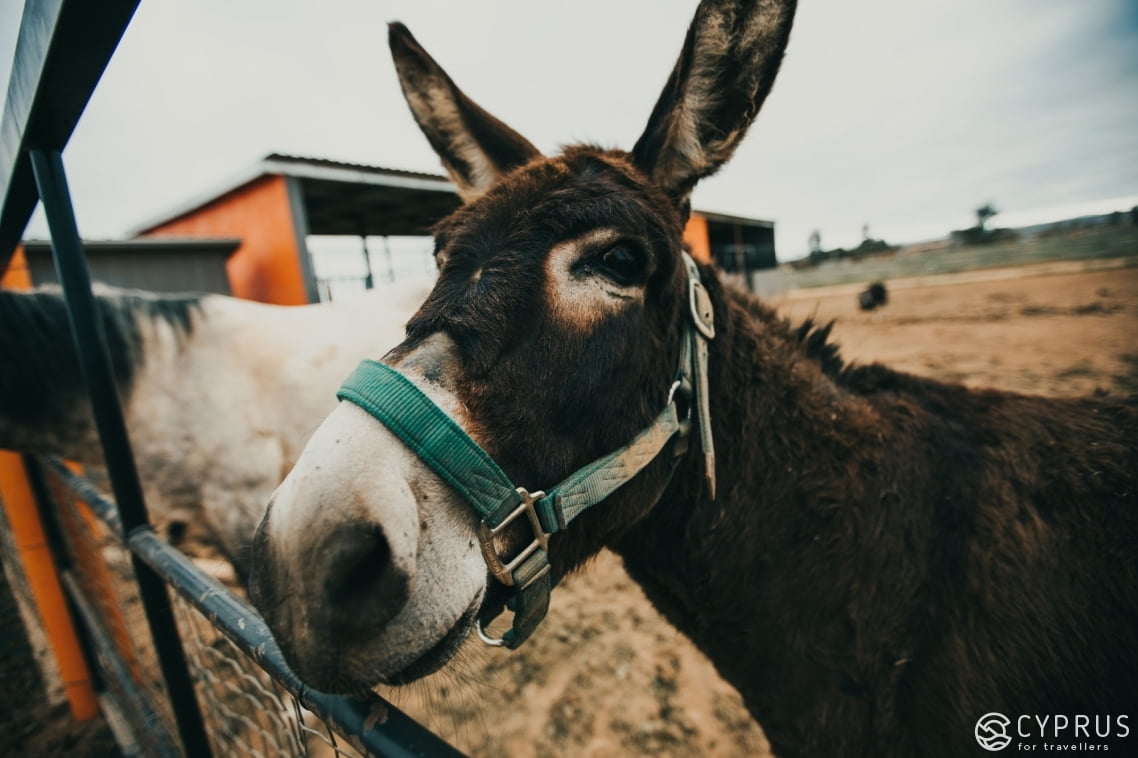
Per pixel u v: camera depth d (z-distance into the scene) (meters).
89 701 3.06
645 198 1.32
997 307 14.52
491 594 1.11
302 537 0.85
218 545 3.25
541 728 2.66
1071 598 1.34
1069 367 7.59
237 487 3.17
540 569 1.09
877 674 1.39
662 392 1.33
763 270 23.94
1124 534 1.35
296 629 0.84
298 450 3.29
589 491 1.17
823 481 1.49
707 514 1.50
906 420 1.59
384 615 0.85
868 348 10.66
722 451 1.51
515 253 1.17
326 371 3.39
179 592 1.20
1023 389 6.71
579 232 1.19
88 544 2.54
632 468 1.25
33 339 2.83
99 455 3.18
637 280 1.25
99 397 1.45
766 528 1.49
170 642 1.56
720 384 1.51
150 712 2.28
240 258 8.77
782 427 1.54
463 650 1.14
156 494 3.05
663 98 1.42
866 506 1.45
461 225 1.35
